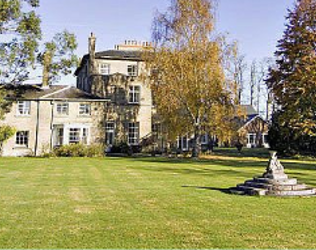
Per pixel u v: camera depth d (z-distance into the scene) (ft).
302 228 25.49
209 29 107.24
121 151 128.47
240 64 214.28
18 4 102.27
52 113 122.72
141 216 28.68
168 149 129.08
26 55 106.83
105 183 49.32
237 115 110.52
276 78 104.63
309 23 100.27
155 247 20.90
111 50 146.72
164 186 46.44
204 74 107.34
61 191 41.60
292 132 117.80
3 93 109.50
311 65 94.58
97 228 24.93
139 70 140.97
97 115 127.65
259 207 32.53
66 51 113.60
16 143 119.85
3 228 24.76
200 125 111.96
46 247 20.75
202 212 30.27
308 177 60.59
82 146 114.93
